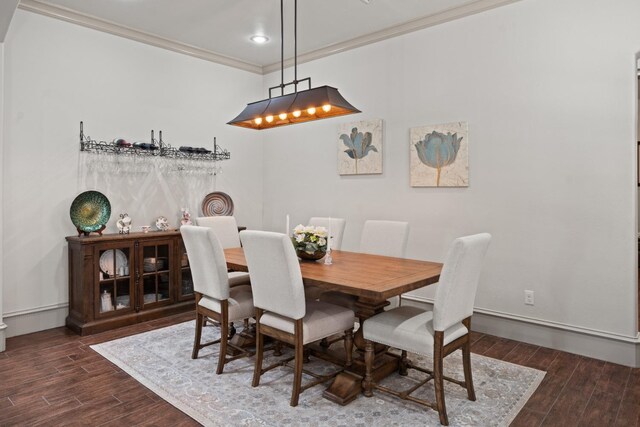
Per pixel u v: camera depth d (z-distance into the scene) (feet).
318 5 12.17
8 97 11.55
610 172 9.96
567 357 10.27
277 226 17.88
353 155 14.97
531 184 11.14
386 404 7.91
